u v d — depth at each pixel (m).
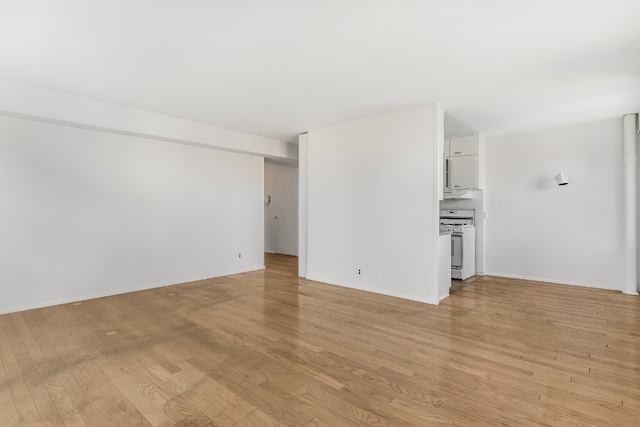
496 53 2.79
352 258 5.02
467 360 2.65
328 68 3.11
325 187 5.35
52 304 4.12
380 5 2.10
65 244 4.23
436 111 4.13
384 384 2.29
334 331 3.27
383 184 4.63
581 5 2.09
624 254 4.81
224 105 4.25
